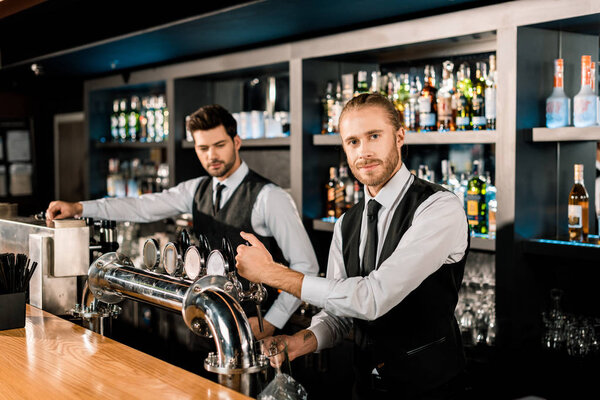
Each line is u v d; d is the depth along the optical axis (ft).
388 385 5.99
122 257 6.02
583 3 7.09
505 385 7.96
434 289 5.86
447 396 5.96
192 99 13.50
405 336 5.91
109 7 10.86
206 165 8.63
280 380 4.02
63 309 6.81
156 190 15.03
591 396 7.52
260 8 8.64
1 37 14.15
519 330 7.97
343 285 5.26
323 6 8.54
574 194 8.23
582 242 7.86
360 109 5.58
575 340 7.74
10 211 8.21
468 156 9.66
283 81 12.28
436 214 5.61
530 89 7.91
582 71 7.75
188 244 5.39
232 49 12.17
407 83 10.08
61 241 6.63
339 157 11.11
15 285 6.05
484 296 9.01
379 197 6.07
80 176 17.52
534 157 8.03
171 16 9.83
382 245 6.08
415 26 8.79
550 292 8.28
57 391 4.34
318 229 10.57
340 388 6.95
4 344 5.45
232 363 4.20
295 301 7.77
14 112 18.13
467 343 8.62
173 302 4.86
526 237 7.98
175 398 4.15
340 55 10.19
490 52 9.12
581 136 7.33
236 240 8.63
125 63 13.85
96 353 5.19
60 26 12.41
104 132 16.15
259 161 13.29
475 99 9.04
